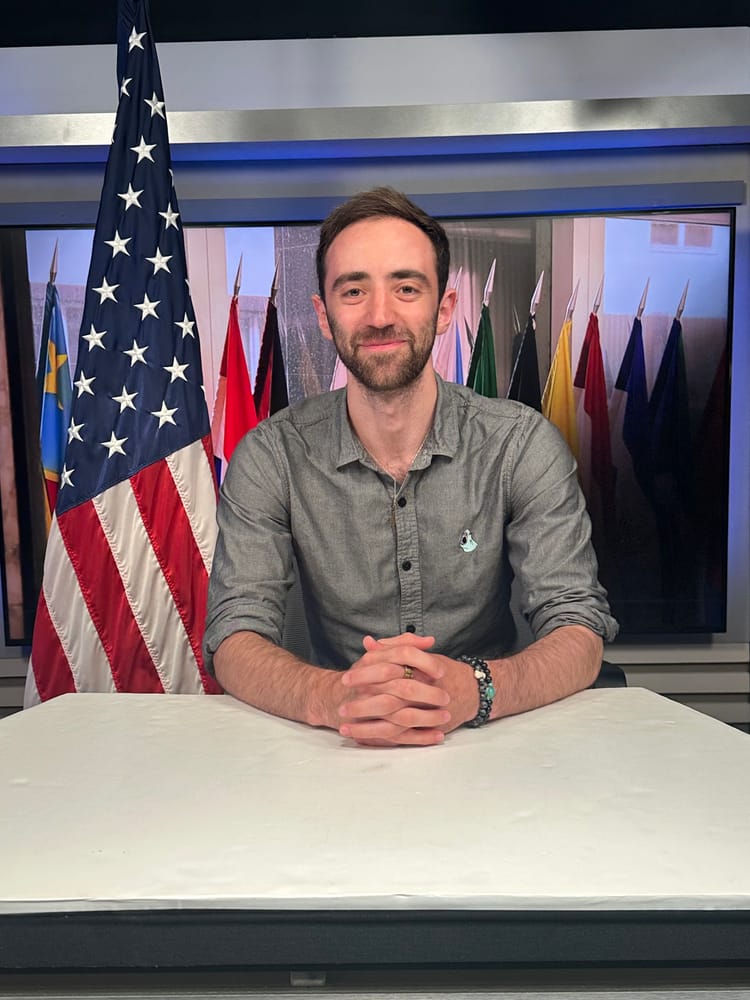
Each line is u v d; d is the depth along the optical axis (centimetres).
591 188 272
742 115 257
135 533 204
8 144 259
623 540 274
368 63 282
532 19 268
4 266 269
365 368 147
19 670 279
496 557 161
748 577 281
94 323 209
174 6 255
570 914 64
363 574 162
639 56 281
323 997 65
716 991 65
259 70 281
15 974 66
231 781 89
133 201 213
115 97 281
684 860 69
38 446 272
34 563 274
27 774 92
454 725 106
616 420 271
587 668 127
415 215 148
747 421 278
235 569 151
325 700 108
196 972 67
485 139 263
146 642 203
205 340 274
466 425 160
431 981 66
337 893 64
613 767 92
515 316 270
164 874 68
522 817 78
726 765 92
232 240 272
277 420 166
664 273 268
